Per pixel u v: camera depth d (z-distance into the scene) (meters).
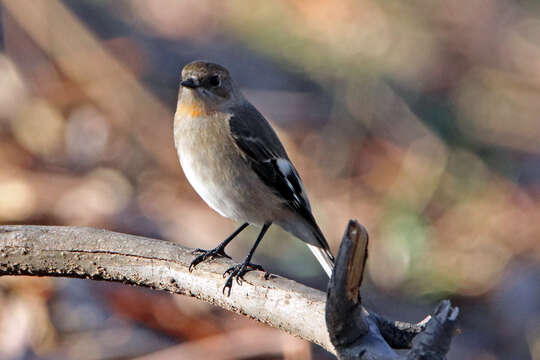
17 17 15.45
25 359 9.34
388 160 14.12
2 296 10.01
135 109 14.43
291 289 6.18
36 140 13.70
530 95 16.27
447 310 5.22
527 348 10.88
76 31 15.55
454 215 13.20
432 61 16.89
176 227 12.07
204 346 9.59
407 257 12.19
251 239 11.87
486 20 18.25
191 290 6.61
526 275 11.85
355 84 15.72
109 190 12.70
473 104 15.95
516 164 14.40
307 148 14.38
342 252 5.20
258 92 15.59
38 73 14.94
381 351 5.42
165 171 13.35
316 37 17.09
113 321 9.85
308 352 9.47
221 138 8.20
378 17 17.66
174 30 17.25
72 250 6.74
